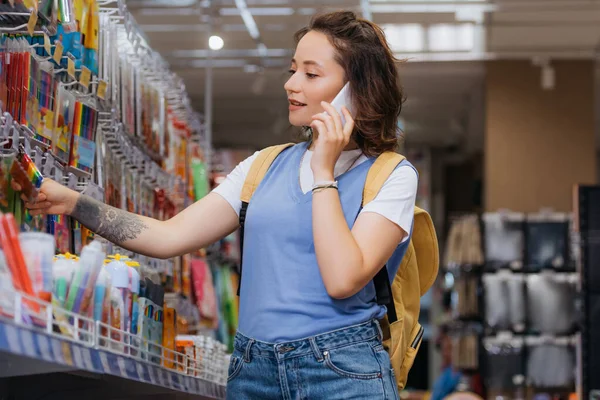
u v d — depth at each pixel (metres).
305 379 2.22
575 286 10.61
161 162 4.55
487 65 12.42
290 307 2.24
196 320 5.01
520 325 10.58
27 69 2.53
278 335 2.24
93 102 3.24
